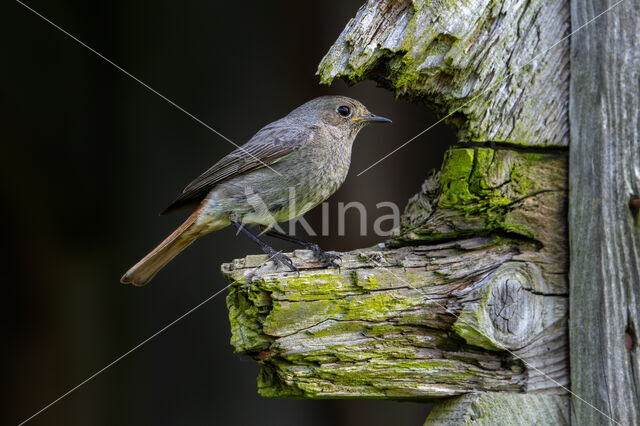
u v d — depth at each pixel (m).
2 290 13.97
